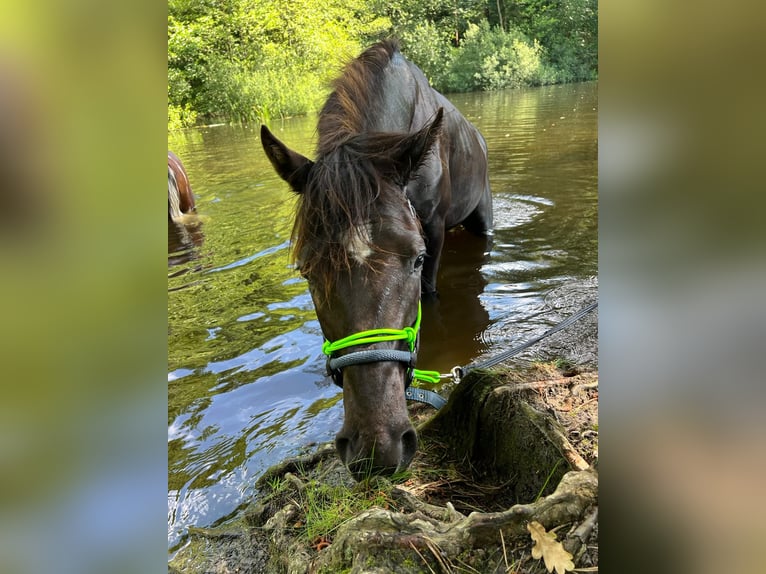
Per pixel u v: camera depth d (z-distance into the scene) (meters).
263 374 3.56
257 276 5.18
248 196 8.10
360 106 3.00
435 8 28.08
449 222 4.86
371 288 1.95
